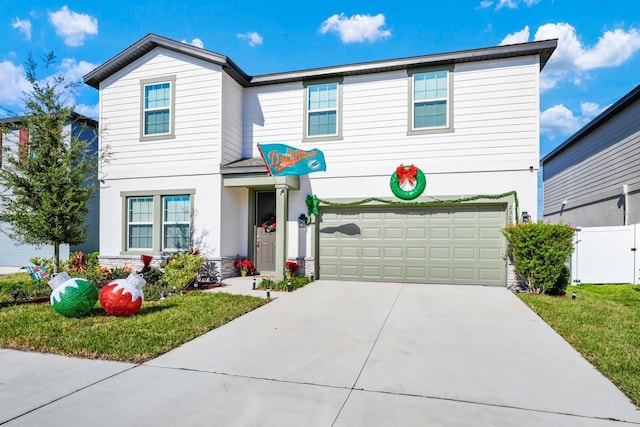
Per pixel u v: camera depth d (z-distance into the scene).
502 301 7.57
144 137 11.12
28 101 8.65
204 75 10.58
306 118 10.84
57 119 9.01
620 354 4.43
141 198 11.25
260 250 11.46
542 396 3.44
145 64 11.16
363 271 10.32
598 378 3.84
